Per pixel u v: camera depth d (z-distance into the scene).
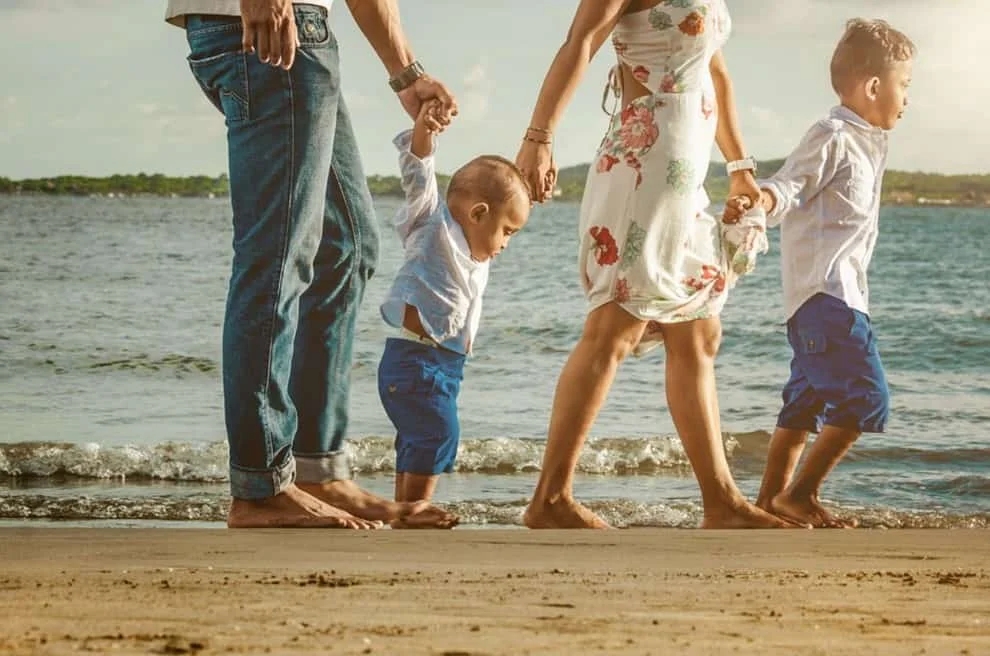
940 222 48.22
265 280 3.22
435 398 3.83
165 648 1.33
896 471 6.33
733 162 4.04
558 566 2.28
